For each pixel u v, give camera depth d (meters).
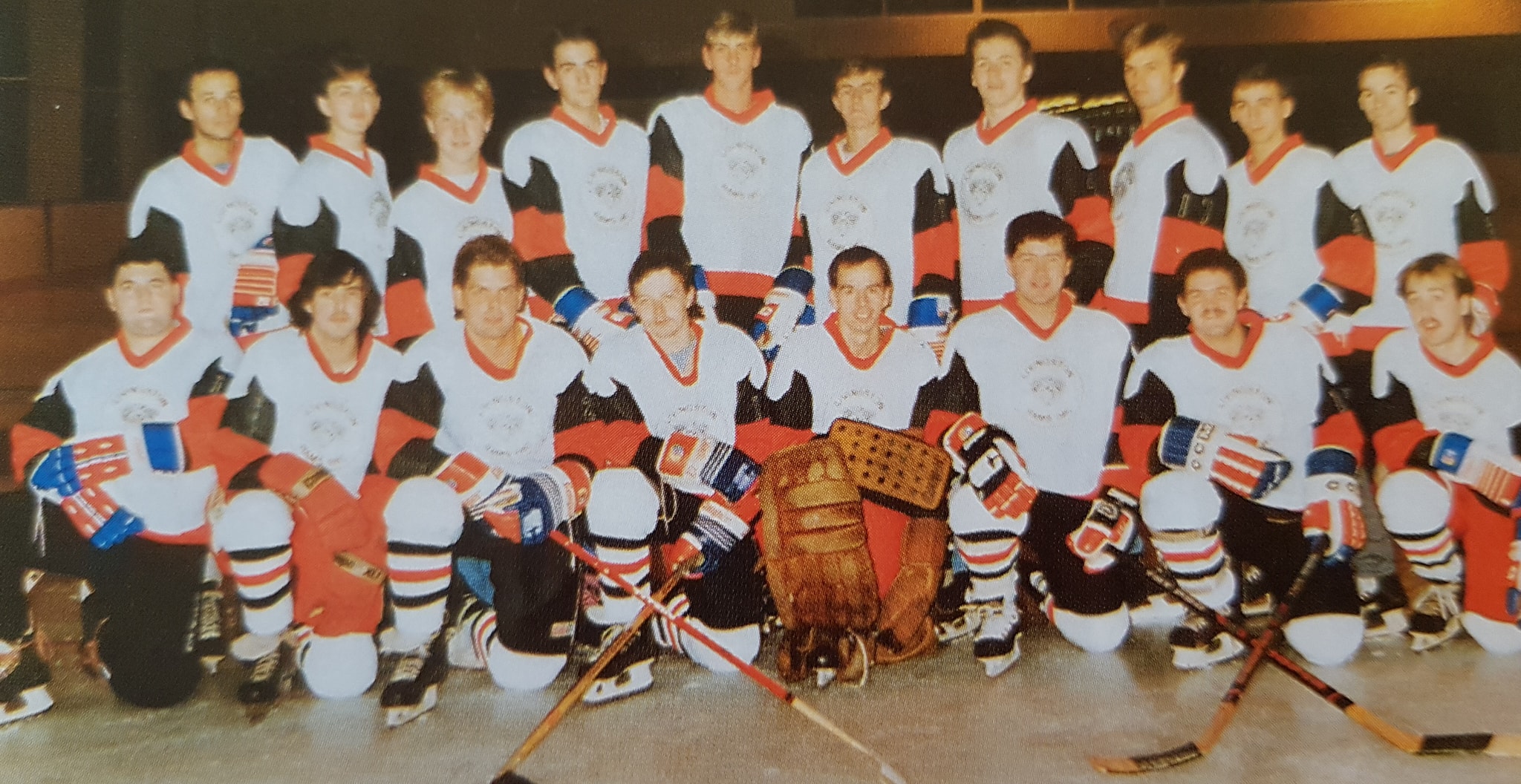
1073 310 3.14
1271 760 2.71
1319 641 3.10
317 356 3.07
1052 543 3.17
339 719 2.98
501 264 3.04
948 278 3.16
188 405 3.09
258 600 3.05
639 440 3.10
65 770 2.77
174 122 3.08
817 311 3.15
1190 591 3.15
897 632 3.12
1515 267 3.17
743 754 2.77
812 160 3.14
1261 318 3.15
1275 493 3.13
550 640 3.05
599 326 3.09
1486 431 3.15
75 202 3.11
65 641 3.08
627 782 2.67
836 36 3.10
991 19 3.09
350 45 3.06
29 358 3.09
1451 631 3.20
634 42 3.08
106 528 3.06
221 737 2.91
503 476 3.07
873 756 2.74
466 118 3.05
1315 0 3.08
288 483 3.06
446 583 3.10
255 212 3.08
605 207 3.10
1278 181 3.11
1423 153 3.11
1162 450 3.15
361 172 3.07
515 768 2.73
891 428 3.15
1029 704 2.96
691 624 3.09
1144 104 3.11
